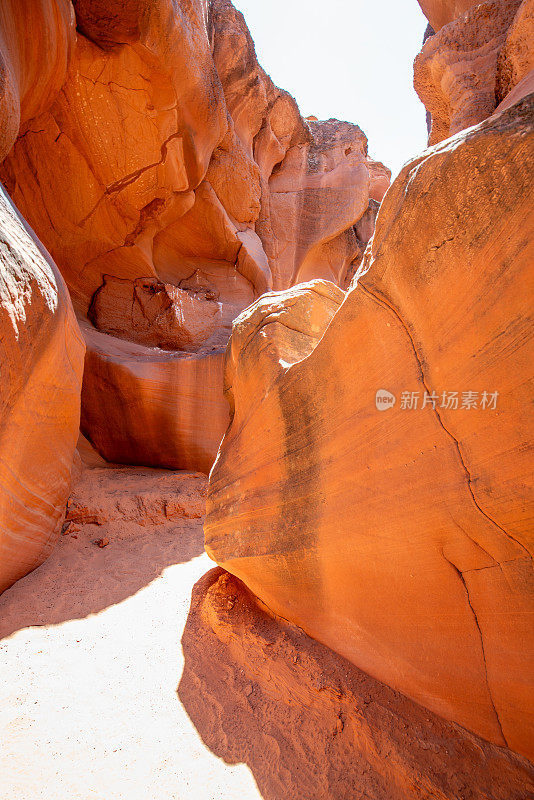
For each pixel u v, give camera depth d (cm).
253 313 351
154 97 679
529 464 150
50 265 382
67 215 734
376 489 216
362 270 222
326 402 247
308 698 248
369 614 233
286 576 280
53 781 209
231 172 1045
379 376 210
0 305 280
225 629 318
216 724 247
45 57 500
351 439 229
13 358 303
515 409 150
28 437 364
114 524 513
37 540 424
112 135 688
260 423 313
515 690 178
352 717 228
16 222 343
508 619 176
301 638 289
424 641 210
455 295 162
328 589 255
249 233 1145
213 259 1107
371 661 241
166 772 217
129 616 356
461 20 450
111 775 214
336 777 207
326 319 337
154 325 883
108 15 575
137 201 789
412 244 175
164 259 1043
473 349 160
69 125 654
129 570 434
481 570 182
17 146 628
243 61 1091
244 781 211
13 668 285
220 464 376
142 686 278
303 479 268
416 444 193
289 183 1384
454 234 158
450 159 156
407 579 210
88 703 261
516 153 136
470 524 178
